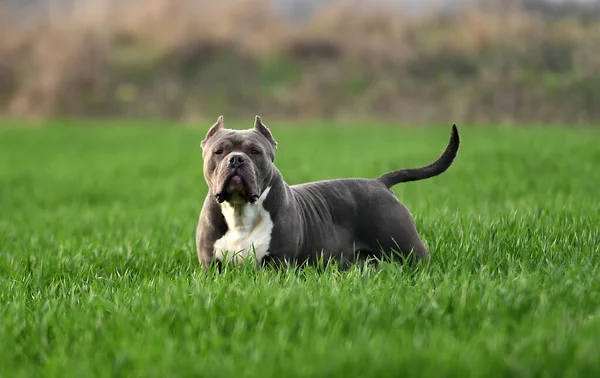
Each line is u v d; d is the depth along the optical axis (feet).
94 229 44.78
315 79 141.69
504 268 27.27
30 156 96.48
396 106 132.05
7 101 148.36
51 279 29.40
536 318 20.54
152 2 157.48
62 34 149.18
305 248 27.55
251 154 26.27
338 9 153.17
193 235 37.91
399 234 28.48
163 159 91.15
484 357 17.80
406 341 18.78
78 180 76.33
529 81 129.29
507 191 51.93
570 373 16.93
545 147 79.82
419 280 24.45
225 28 152.05
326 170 71.41
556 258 27.66
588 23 142.41
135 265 31.58
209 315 21.81
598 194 46.75
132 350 19.13
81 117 142.82
